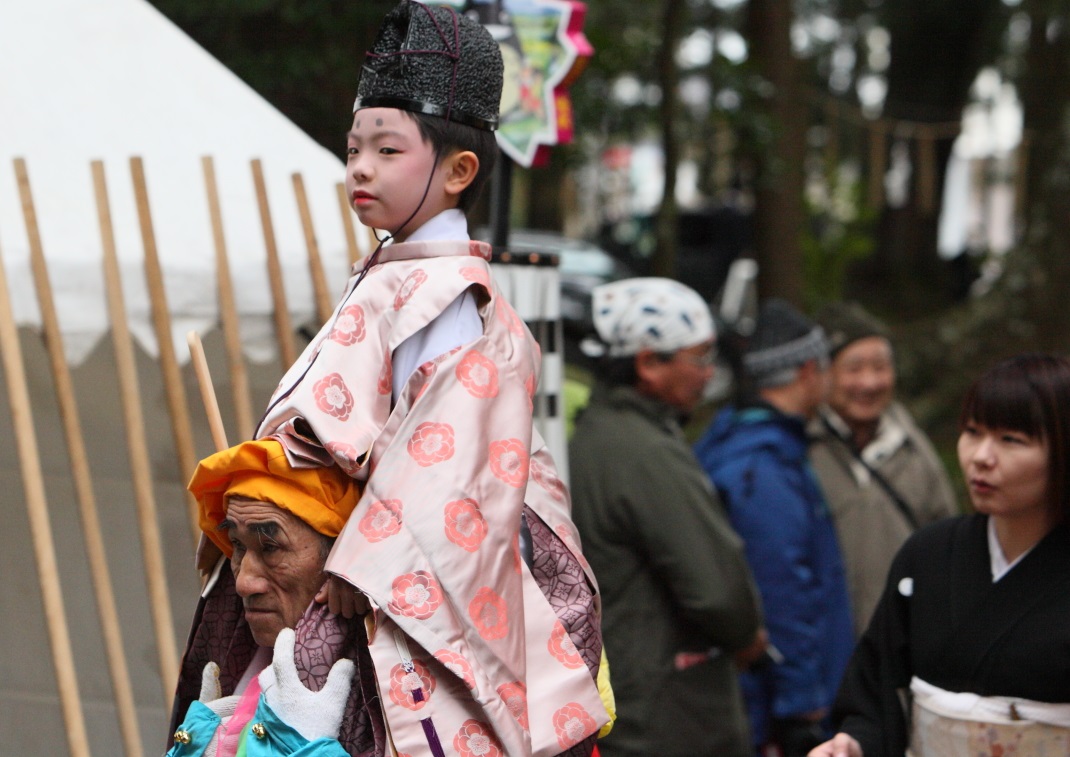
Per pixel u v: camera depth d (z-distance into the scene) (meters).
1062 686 2.92
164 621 3.86
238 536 2.32
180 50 4.72
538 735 2.23
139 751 3.83
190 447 3.92
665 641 4.38
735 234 18.91
